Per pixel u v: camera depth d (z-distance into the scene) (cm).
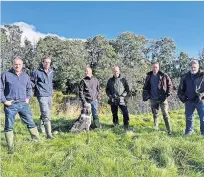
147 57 10856
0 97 728
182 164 681
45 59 875
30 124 795
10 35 9050
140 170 631
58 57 6938
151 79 961
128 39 9556
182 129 1005
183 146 740
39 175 621
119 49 9612
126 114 1007
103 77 6175
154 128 971
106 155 705
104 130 935
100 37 8181
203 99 880
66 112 1688
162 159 691
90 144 768
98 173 622
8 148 737
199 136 851
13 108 748
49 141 825
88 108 962
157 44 10844
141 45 9925
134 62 9119
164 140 790
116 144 790
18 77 757
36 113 1633
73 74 6525
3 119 1148
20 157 700
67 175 614
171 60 10706
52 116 1262
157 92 949
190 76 889
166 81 943
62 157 692
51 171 641
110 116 1302
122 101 1009
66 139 841
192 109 898
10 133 742
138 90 4456
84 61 7281
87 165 643
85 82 990
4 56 6544
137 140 773
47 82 877
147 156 708
